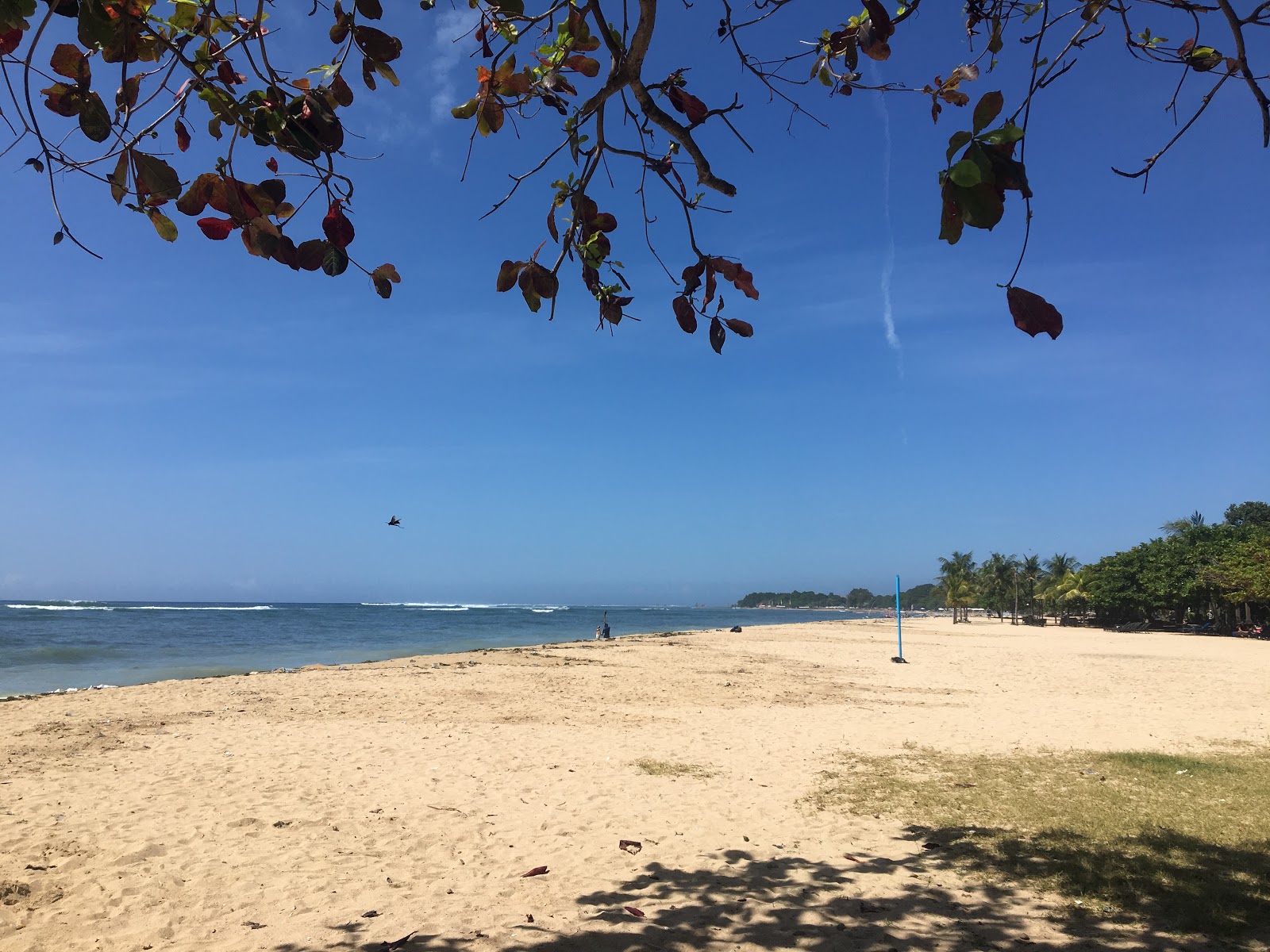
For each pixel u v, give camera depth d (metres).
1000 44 2.22
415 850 5.81
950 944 4.16
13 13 1.63
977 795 7.43
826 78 2.43
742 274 2.57
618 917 4.55
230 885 5.05
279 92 1.99
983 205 1.50
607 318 2.86
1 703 13.23
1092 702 15.18
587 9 2.41
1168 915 4.53
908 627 69.62
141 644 35.88
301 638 43.50
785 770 8.63
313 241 2.03
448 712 12.73
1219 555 56.53
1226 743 10.45
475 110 2.43
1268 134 1.84
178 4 1.94
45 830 6.05
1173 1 2.02
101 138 1.78
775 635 46.69
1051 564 83.75
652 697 15.19
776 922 4.47
